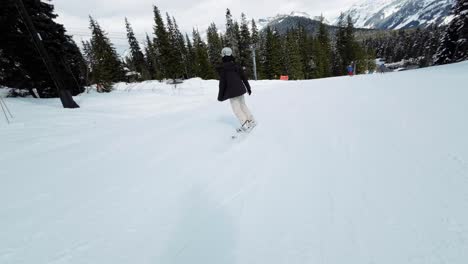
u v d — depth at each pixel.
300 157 2.91
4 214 2.40
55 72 8.61
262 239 1.67
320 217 1.80
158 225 1.99
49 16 11.69
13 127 6.56
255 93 11.86
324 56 59.25
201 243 1.72
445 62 30.20
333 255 1.45
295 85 14.25
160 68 38.69
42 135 6.08
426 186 1.96
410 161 2.41
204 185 2.56
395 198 1.87
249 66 46.22
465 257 1.30
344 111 4.91
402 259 1.35
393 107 4.57
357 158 2.65
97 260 1.66
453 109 3.82
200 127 5.40
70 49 12.62
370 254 1.42
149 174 3.06
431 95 5.08
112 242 1.84
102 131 6.41
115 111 9.43
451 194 1.82
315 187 2.21
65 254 1.75
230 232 1.79
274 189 2.28
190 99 13.20
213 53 54.72
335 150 2.96
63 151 4.67
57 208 2.44
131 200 2.45
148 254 1.67
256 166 2.84
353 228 1.64
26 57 10.27
